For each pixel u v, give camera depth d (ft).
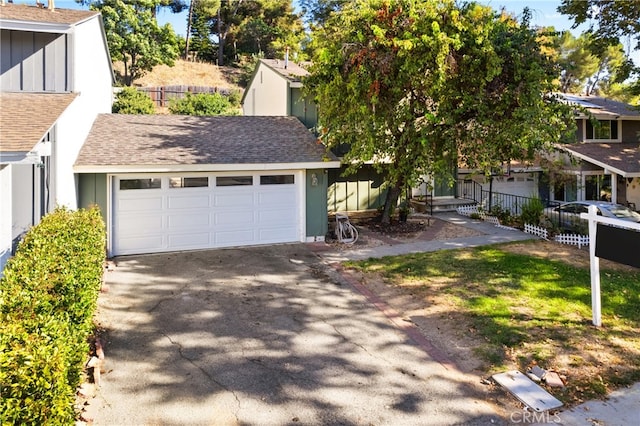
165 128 45.44
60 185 29.32
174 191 38.88
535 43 38.04
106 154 36.70
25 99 28.78
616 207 46.42
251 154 40.81
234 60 160.15
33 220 25.58
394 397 17.48
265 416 16.15
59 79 33.12
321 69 39.04
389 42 35.24
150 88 105.19
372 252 39.01
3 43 32.04
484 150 38.65
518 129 36.04
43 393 10.62
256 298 28.02
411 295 28.37
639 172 56.39
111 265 34.63
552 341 21.72
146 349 21.13
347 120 39.58
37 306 13.75
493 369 19.44
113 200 37.14
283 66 60.80
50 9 37.40
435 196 60.80
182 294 28.55
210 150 40.57
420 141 38.19
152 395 17.30
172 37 117.19
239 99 109.09
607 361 19.88
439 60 33.73
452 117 38.17
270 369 19.49
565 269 33.01
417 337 22.71
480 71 37.06
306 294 28.84
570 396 17.39
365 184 55.98
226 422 15.76
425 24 35.40
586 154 60.85
